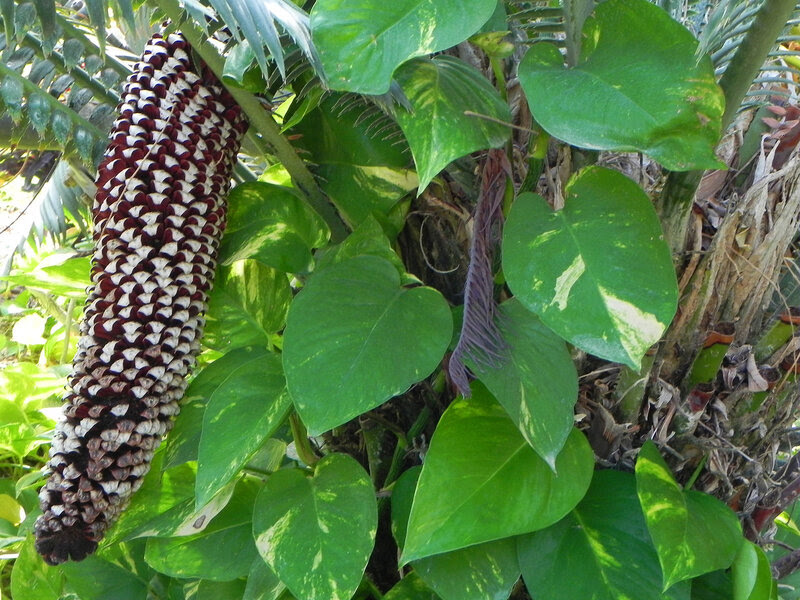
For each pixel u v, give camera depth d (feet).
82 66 4.38
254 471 4.26
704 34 3.58
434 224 4.27
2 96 4.09
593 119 3.59
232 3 3.58
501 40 3.94
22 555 4.70
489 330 3.85
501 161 3.88
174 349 3.92
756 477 4.24
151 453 3.96
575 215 3.76
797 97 4.13
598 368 4.17
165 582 4.70
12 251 5.57
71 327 6.78
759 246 4.04
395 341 3.83
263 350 4.22
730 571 4.19
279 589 4.06
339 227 4.35
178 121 3.87
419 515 3.84
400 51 3.58
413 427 4.31
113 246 3.85
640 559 3.94
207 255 3.97
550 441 3.75
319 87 3.91
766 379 4.15
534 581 3.92
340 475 4.05
